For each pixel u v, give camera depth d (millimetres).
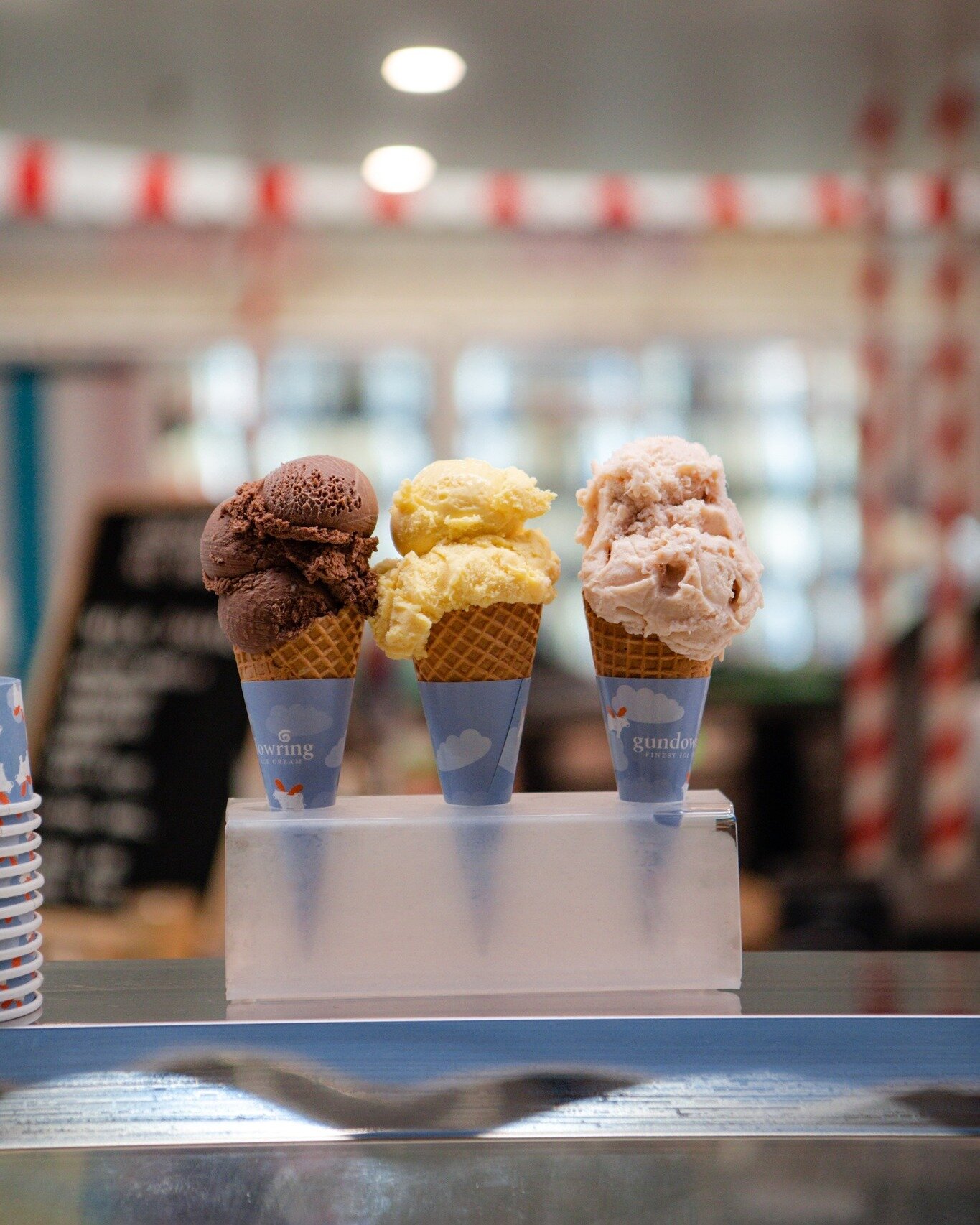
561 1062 934
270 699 1082
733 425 4266
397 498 1121
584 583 1090
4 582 3988
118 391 4023
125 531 2984
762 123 3193
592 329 4133
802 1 2508
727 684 3947
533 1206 890
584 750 3861
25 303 4031
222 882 2611
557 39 2686
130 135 3289
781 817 3920
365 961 1027
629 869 1037
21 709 1039
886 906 2568
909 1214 884
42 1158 898
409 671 3988
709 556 1066
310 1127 909
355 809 1089
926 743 3729
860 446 3826
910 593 4180
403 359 4109
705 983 1034
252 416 4074
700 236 4246
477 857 1033
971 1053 937
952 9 2551
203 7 2504
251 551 1059
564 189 3914
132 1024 945
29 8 2504
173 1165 896
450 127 3225
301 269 4191
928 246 4117
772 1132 906
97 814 2744
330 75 2873
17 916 992
